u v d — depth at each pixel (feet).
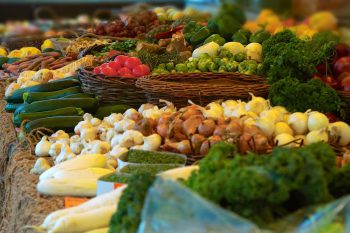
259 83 12.46
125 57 13.67
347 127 10.20
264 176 5.99
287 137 9.76
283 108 11.03
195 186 6.28
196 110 10.12
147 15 20.24
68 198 8.65
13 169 10.52
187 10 19.95
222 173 6.20
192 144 9.31
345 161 9.04
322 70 12.94
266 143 9.08
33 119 12.43
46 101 12.90
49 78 15.33
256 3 16.74
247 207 6.07
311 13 16.10
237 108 10.52
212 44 14.42
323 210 5.97
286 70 11.76
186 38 16.08
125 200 6.45
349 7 15.88
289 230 5.94
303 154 6.24
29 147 11.20
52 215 7.55
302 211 6.08
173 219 5.77
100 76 12.98
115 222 6.46
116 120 11.32
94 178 8.91
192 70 13.78
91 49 17.35
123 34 19.75
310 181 6.09
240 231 5.69
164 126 9.89
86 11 26.63
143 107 11.78
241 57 13.91
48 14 25.57
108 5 26.63
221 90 11.51
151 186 6.17
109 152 10.20
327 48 12.98
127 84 12.85
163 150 9.67
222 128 9.32
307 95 11.11
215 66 13.75
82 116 12.32
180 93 11.48
